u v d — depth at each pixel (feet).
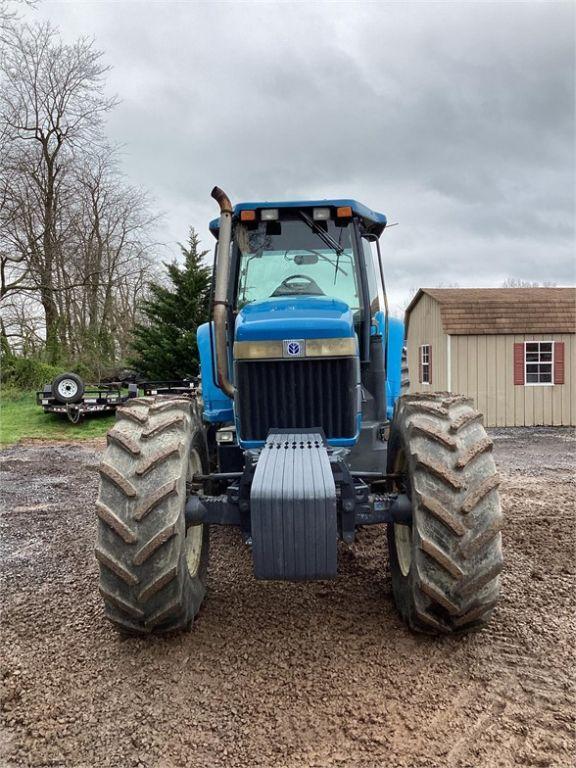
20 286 79.41
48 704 8.66
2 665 9.73
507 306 51.85
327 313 11.85
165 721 8.21
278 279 14.24
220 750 7.62
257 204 13.42
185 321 67.56
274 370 11.32
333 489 9.11
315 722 8.10
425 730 7.88
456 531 8.82
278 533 9.11
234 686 8.98
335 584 12.87
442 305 52.06
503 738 7.70
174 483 9.25
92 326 90.74
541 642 10.09
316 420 11.35
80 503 22.13
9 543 16.87
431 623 9.53
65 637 10.71
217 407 14.42
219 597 12.32
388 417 15.39
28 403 60.70
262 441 11.45
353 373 11.32
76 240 88.89
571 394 51.60
